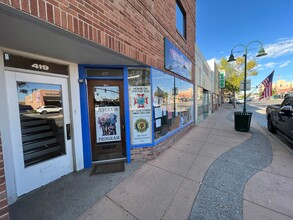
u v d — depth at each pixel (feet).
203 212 7.68
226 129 26.11
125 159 13.88
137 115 13.74
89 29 7.34
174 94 19.35
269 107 25.29
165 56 16.11
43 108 10.52
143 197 8.88
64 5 6.19
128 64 12.66
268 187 9.59
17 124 9.09
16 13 4.95
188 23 24.64
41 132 10.42
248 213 7.55
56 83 11.05
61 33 6.57
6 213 5.43
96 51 9.04
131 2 10.58
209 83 50.19
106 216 7.58
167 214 7.63
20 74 9.23
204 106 42.24
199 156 14.60
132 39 10.71
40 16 5.37
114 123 13.75
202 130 25.64
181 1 20.83
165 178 10.84
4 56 8.41
